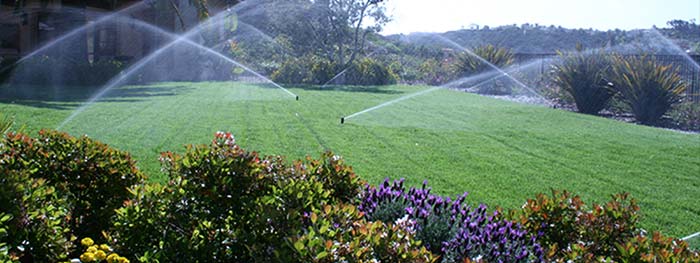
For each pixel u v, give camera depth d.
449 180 6.40
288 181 3.39
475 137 9.61
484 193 5.88
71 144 3.99
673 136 10.45
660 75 13.61
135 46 24.59
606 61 15.28
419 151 8.11
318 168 3.99
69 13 21.50
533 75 23.05
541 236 3.49
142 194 3.28
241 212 3.34
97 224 3.86
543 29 40.25
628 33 35.97
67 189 3.71
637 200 5.81
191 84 21.39
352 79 25.50
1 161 3.59
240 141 8.48
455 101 17.25
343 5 29.78
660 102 13.59
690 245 4.52
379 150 8.09
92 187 3.92
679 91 13.64
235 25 28.28
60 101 13.31
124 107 12.47
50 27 21.39
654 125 13.27
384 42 36.00
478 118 12.58
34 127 8.97
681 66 16.11
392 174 6.59
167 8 23.67
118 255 3.14
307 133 9.45
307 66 25.22
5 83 18.08
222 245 3.03
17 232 2.92
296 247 2.37
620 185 6.43
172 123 10.09
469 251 2.91
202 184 3.35
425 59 32.03
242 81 24.38
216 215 3.28
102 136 8.41
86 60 21.17
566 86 15.66
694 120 13.01
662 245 2.83
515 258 2.89
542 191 6.05
